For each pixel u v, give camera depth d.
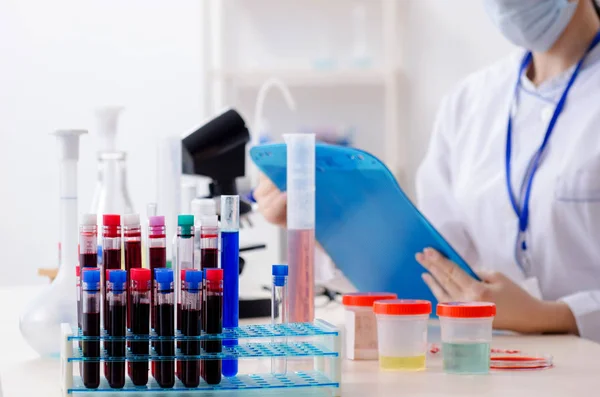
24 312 1.23
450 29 3.95
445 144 2.22
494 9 1.94
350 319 1.25
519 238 1.99
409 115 3.98
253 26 3.96
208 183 1.84
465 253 2.15
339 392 0.97
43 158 3.90
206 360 0.97
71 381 0.94
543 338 1.49
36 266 3.91
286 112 3.92
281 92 3.91
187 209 1.48
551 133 1.97
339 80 3.78
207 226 1.03
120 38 3.94
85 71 3.92
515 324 1.51
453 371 1.12
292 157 1.19
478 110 2.15
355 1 3.95
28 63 3.88
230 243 1.06
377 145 3.95
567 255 1.93
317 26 3.96
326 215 1.54
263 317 1.62
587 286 1.93
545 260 1.96
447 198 2.19
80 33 3.91
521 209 1.98
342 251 1.62
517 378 1.08
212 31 3.84
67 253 1.26
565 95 1.97
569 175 1.90
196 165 1.79
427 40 3.96
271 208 1.61
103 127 1.42
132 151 3.98
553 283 1.96
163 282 0.95
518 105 2.06
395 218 1.43
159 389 0.95
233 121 1.82
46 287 1.28
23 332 1.23
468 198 2.07
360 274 1.65
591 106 1.92
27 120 3.89
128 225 1.07
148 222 1.07
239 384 0.97
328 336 0.99
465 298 1.47
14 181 3.89
